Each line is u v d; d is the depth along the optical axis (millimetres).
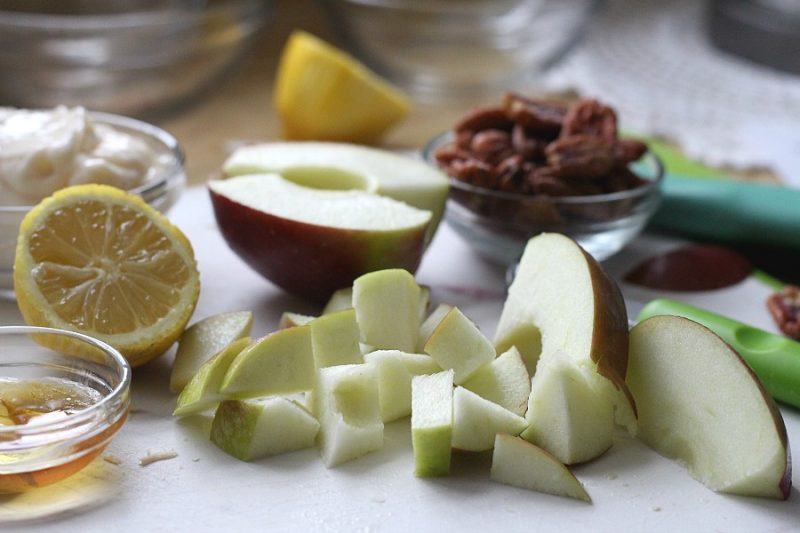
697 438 455
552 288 484
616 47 871
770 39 837
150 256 491
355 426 457
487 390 477
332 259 517
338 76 680
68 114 541
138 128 578
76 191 489
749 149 707
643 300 564
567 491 444
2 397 454
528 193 563
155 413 475
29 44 707
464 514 437
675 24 933
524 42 822
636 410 469
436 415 448
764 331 503
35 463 427
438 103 795
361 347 491
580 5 797
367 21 802
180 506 436
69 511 431
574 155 559
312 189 541
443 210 554
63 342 463
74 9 758
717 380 452
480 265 585
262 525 430
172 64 729
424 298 523
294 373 462
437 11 807
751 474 443
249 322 502
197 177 658
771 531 435
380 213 521
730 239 602
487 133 580
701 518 439
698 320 505
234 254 564
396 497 442
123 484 443
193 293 494
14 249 514
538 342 500
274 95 781
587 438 458
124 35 704
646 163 607
